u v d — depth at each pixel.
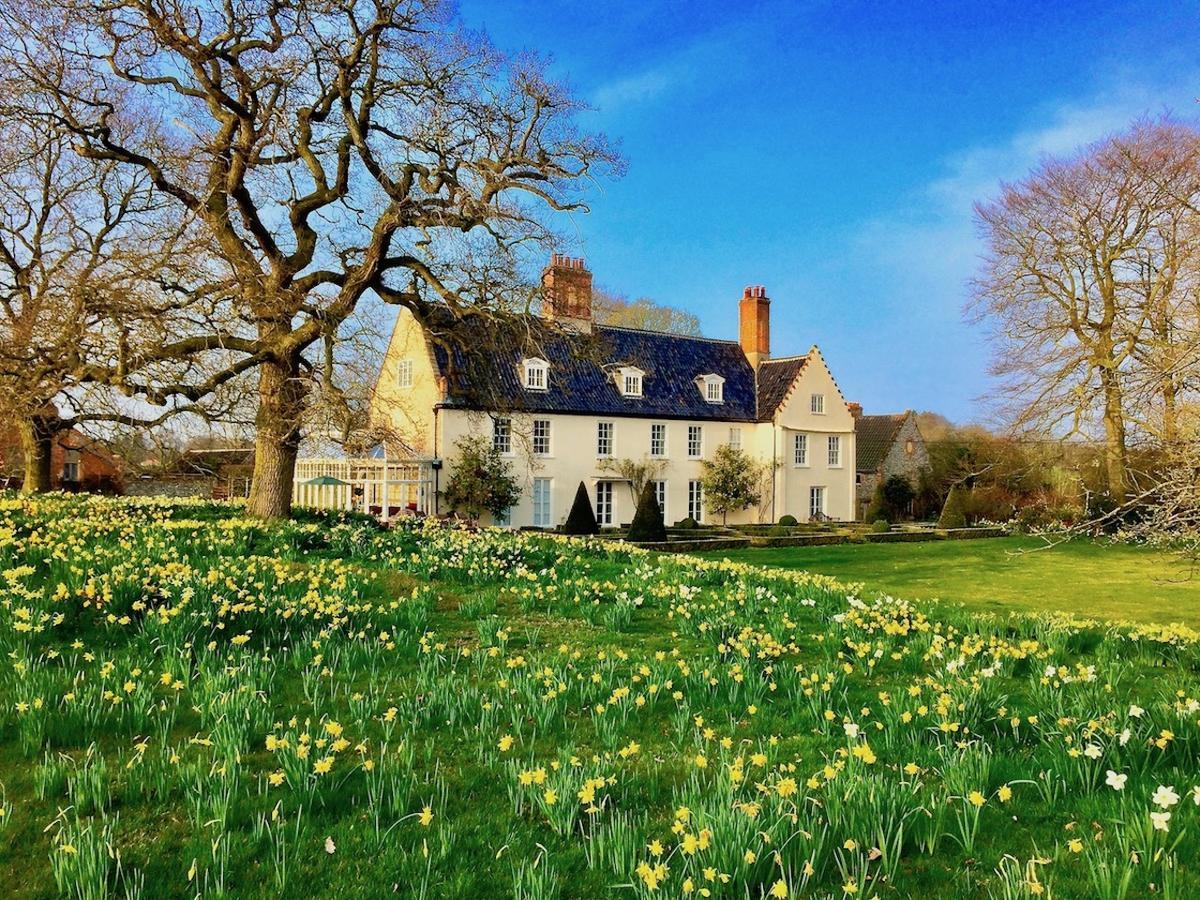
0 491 18.03
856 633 7.54
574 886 3.11
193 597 6.82
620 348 36.28
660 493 35.16
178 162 14.34
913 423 50.12
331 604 7.15
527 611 8.52
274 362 14.16
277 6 13.99
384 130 15.76
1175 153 25.17
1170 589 17.36
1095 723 4.62
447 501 28.39
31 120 14.46
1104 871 2.98
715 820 3.27
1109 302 27.58
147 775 3.89
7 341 13.99
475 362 17.61
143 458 25.39
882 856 3.22
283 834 3.28
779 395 38.50
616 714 5.10
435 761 4.30
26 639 5.82
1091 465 28.58
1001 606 14.50
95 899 2.86
